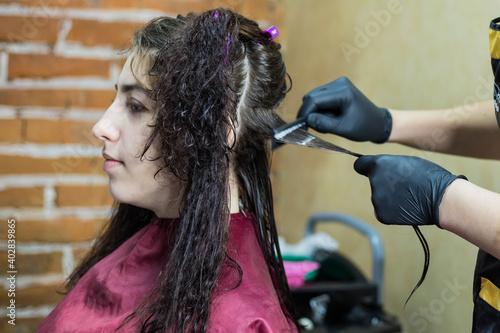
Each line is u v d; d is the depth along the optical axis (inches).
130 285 28.3
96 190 59.0
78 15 57.6
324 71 64.3
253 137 29.4
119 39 58.7
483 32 41.1
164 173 27.1
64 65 57.7
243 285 25.2
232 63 26.5
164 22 27.9
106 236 36.3
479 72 41.4
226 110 26.0
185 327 24.6
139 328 25.6
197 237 25.7
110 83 58.8
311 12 67.1
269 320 24.0
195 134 25.6
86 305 29.4
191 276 25.3
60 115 57.9
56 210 58.2
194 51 25.8
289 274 49.6
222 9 27.5
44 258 58.1
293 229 73.2
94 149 58.7
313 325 46.1
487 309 26.5
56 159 58.1
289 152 74.4
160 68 26.0
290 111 70.7
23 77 56.9
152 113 26.8
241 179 29.6
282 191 76.3
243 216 29.0
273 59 29.1
